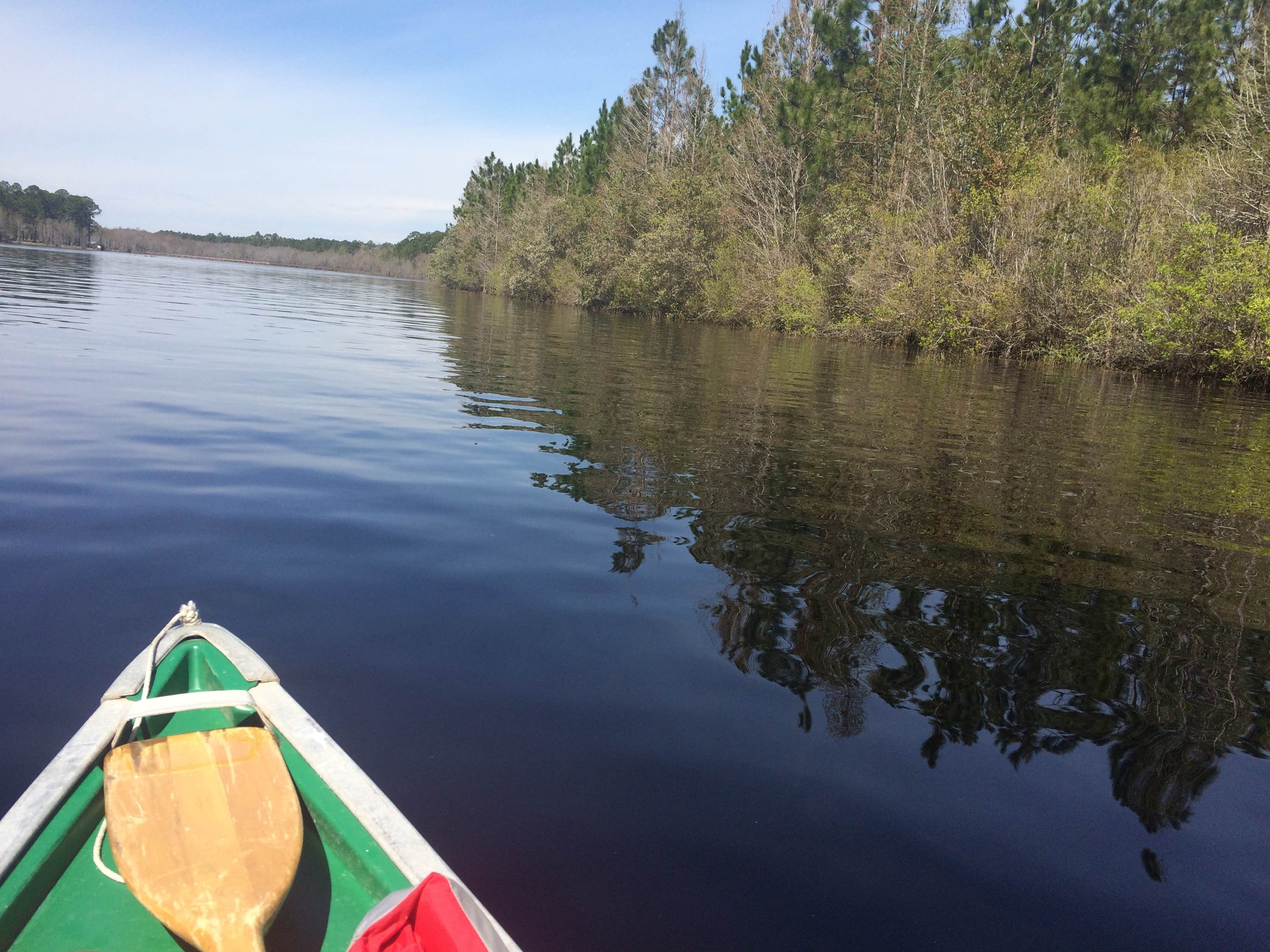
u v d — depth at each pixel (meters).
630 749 2.65
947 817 2.39
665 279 34.59
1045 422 9.77
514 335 19.39
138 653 3.12
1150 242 17.31
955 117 22.22
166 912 1.74
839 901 2.06
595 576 4.11
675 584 4.04
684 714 2.87
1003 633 3.65
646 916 1.97
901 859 2.21
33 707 2.72
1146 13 29.05
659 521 5.06
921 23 29.83
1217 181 16.72
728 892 2.07
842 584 4.15
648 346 18.30
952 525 5.26
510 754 2.59
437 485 5.66
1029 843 2.30
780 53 34.97
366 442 6.84
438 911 1.64
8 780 2.34
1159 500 6.16
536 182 57.06
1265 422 10.66
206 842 1.92
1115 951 1.93
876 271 23.02
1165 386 14.84
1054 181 19.58
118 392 8.27
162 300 22.33
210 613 3.48
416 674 3.06
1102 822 2.40
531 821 2.29
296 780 2.22
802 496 5.79
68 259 53.62
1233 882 2.18
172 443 6.40
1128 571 4.55
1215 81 27.05
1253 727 2.96
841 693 3.06
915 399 11.42
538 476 6.01
